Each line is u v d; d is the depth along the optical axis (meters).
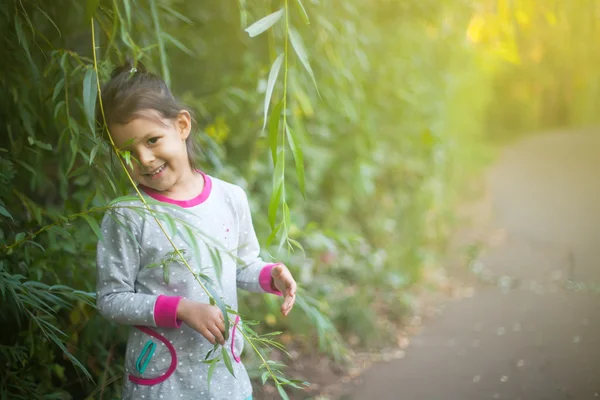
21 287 1.81
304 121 4.09
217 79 3.41
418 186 5.38
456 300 4.23
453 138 7.14
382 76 4.74
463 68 7.27
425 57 5.51
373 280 4.18
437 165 5.83
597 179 9.41
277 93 3.08
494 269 4.96
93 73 1.63
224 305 1.55
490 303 4.12
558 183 9.21
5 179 2.01
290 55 2.97
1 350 2.03
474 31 3.84
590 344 3.31
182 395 1.69
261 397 2.75
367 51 4.36
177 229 1.56
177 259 1.66
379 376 3.05
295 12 2.93
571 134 15.95
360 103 4.09
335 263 4.14
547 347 3.31
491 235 6.20
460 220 6.65
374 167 4.54
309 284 3.63
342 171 4.49
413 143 5.43
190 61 3.24
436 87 6.06
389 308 3.95
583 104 16.73
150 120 1.60
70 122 1.86
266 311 3.24
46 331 2.06
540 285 4.46
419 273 4.61
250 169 3.38
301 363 3.13
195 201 1.71
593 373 2.96
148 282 1.67
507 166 11.20
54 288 1.93
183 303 1.58
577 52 6.61
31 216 2.25
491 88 12.28
